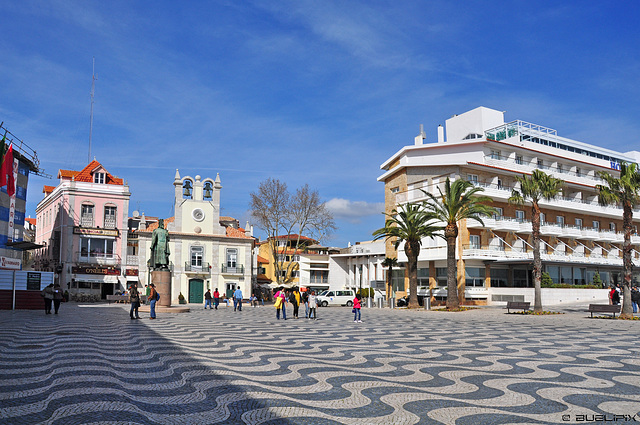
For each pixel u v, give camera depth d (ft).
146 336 54.19
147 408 22.90
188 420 21.12
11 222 139.33
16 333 54.90
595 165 206.18
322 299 183.83
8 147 128.06
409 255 138.10
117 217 187.93
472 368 34.78
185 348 44.27
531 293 147.23
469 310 125.39
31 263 219.00
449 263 124.36
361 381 29.76
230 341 51.06
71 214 180.96
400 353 42.70
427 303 132.46
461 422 21.26
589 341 53.42
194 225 199.62
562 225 188.14
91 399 24.29
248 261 205.46
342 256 236.02
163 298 113.70
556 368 34.99
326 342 51.26
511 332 64.54
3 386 27.09
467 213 125.39
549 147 199.31
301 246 288.51
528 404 24.35
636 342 52.60
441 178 170.19
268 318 95.14
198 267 196.54
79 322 72.79
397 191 189.47
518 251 171.42
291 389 27.40
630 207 97.96
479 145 172.14
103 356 38.19
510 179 177.17
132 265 188.24
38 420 20.62
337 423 20.98
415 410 23.15
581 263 168.04
